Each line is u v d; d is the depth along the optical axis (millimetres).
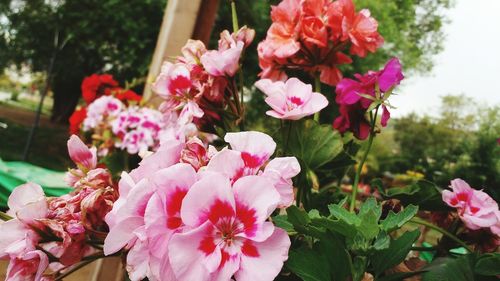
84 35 2449
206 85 229
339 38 270
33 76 3971
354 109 251
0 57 3281
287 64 281
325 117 2014
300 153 234
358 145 294
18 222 167
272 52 271
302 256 167
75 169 219
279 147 239
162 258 141
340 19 264
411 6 4016
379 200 245
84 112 659
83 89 698
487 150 2498
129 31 2309
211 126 250
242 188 148
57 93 4516
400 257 165
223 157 157
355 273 168
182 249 137
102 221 180
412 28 4707
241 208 147
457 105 4758
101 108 630
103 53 2412
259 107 2398
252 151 168
